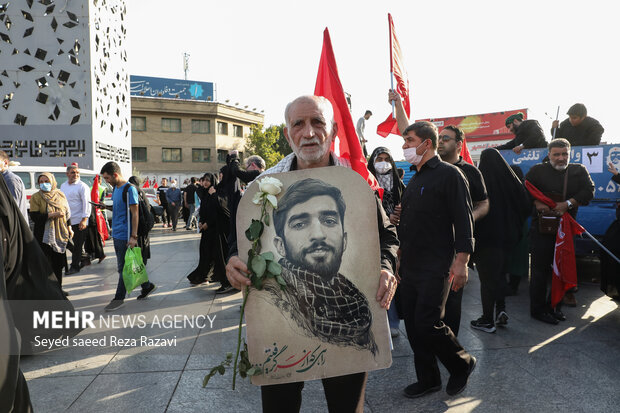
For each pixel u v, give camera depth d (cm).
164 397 277
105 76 1856
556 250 415
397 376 307
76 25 1670
